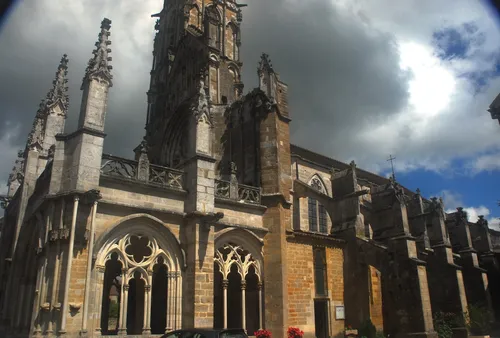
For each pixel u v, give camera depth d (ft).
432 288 131.95
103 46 67.56
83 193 58.59
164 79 144.15
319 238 94.12
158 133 133.90
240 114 100.58
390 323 101.91
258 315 79.97
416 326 98.84
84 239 57.82
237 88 128.16
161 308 89.97
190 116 77.82
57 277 55.42
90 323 57.06
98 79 65.57
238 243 79.15
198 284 67.10
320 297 90.17
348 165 158.81
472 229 167.84
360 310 95.35
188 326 65.51
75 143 61.93
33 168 87.97
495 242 180.24
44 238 61.67
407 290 102.42
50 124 92.73
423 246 129.39
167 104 135.23
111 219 62.80
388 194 117.91
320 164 145.89
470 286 146.82
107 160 65.26
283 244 82.53
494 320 145.89
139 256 80.18
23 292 72.64
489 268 159.94
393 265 106.52
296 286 85.76
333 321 91.61
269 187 86.43
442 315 119.24
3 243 93.71
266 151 89.56
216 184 79.10
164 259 67.62
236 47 139.74
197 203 70.18
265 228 83.30
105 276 96.84
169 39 148.87
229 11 142.51
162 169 71.72
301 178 137.80
